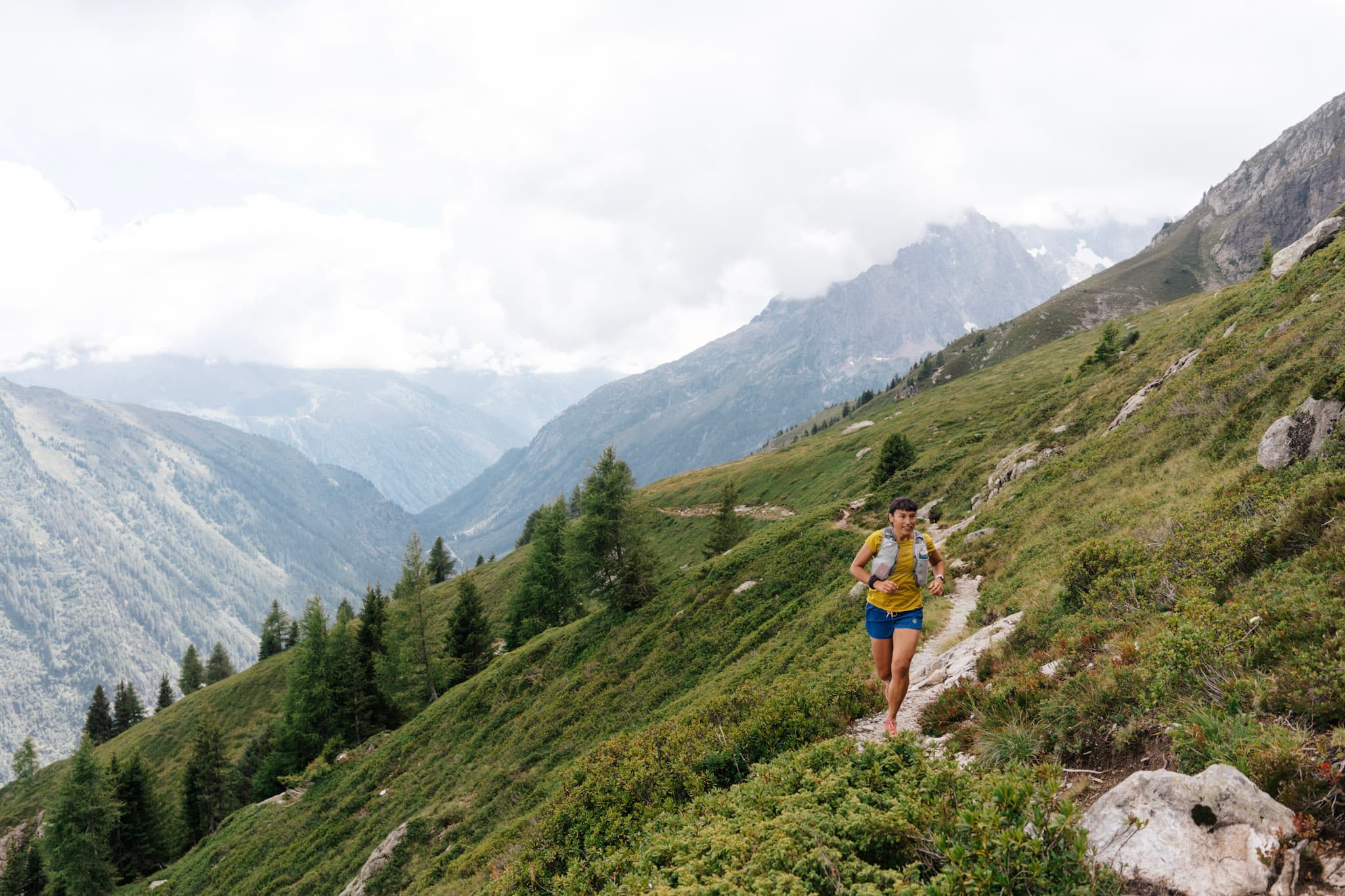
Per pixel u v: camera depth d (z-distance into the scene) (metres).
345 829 39.62
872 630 8.05
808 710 10.67
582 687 40.62
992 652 11.41
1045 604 12.32
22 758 101.62
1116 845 4.52
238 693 99.50
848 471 92.12
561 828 11.41
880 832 5.29
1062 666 8.34
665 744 11.34
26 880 69.31
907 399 150.62
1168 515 15.18
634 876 6.34
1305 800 4.33
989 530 26.27
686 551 98.81
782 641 28.23
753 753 10.17
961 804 5.30
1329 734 4.79
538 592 68.25
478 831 29.12
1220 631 6.88
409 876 28.30
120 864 63.09
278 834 43.59
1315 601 6.52
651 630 42.69
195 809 68.56
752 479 115.25
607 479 59.38
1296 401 17.27
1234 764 4.90
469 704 47.62
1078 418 39.78
